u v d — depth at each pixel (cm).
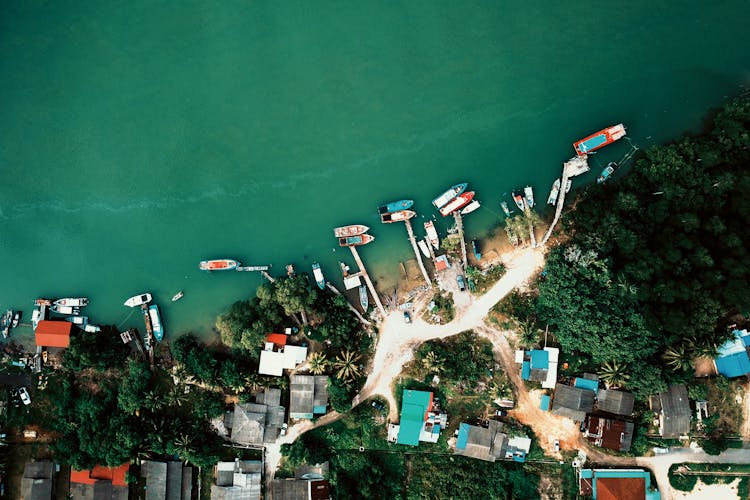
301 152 8238
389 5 8238
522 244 7850
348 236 8038
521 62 8094
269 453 7950
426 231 7969
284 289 7581
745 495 7481
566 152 7938
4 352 8238
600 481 7462
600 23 8038
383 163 8138
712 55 7888
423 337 7881
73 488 7994
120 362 8062
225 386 7894
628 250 7231
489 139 8044
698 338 7281
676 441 7538
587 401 7488
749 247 7188
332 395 7669
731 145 7244
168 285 8238
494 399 7719
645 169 7462
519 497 7638
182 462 7925
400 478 7812
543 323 7706
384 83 8206
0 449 8112
